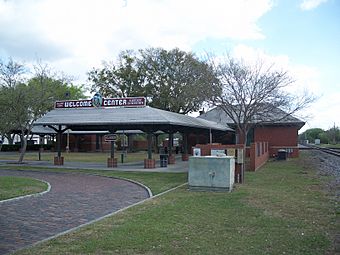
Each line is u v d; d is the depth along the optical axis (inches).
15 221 346.6
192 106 2004.2
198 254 236.4
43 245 255.9
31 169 960.9
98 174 834.2
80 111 1055.0
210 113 1621.6
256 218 341.4
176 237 275.4
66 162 1239.5
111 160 1034.7
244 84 1191.6
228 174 523.2
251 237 276.4
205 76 1142.3
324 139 4197.8
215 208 389.7
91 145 2369.6
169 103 2041.1
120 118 963.3
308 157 1456.7
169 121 907.4
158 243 260.2
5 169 967.6
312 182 625.9
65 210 404.8
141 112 968.3
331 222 325.4
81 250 244.4
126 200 476.4
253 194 490.3
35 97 1211.9
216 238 273.4
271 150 1454.2
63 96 1740.9
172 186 606.5
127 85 2153.1
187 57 2011.6
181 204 414.6
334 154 1625.2
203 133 1427.2
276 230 297.6
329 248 249.9
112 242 261.6
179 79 2020.2
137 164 1155.3
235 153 632.4
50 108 1376.7
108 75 2174.0
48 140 2519.7
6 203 444.1
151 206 404.5
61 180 720.3
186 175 796.0
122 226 309.1
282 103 1099.9
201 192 516.4
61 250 244.4
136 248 249.1
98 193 541.0
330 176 730.2
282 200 440.5
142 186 621.0
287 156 1409.9
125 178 747.4
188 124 1034.7
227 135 1606.8
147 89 2085.4
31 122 1226.6
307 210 378.6
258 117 1173.7
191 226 310.2
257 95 1090.7
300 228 304.5
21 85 1220.5
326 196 471.2
